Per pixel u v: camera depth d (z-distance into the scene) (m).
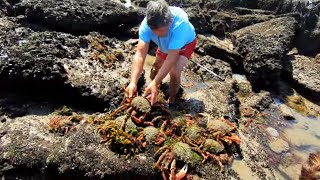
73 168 1.37
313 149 1.68
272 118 1.84
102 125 1.49
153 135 1.45
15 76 1.54
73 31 2.03
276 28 2.26
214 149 1.46
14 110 1.55
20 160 1.36
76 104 1.64
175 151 1.40
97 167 1.37
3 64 1.54
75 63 1.72
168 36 1.37
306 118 1.88
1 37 1.71
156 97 1.50
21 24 2.00
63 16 1.98
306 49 2.41
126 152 1.41
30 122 1.50
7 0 2.16
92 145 1.42
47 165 1.37
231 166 1.47
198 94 1.76
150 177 1.38
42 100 1.62
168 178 1.37
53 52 1.67
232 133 1.57
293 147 1.68
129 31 2.13
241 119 1.79
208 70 1.95
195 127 1.52
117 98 1.61
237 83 1.99
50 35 1.79
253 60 2.03
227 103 1.75
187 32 1.39
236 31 2.34
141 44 1.48
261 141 1.68
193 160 1.40
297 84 2.06
